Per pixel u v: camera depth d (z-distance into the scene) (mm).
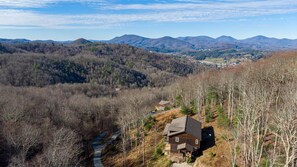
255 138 46688
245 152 40875
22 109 72812
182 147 55062
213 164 48688
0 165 52688
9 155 53844
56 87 133000
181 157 55625
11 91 95125
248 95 52094
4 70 135000
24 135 57406
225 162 47656
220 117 65688
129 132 81750
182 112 83938
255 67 84062
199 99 74812
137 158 65438
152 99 130125
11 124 65000
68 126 77875
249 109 43281
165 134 62312
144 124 83812
